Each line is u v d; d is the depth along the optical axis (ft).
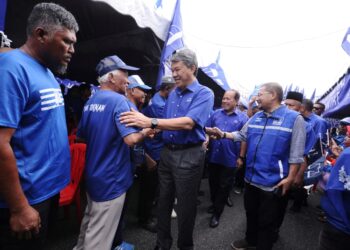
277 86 7.38
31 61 3.76
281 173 7.06
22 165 3.60
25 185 3.63
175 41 9.89
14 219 3.40
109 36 12.28
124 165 5.74
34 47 3.86
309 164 10.12
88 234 5.56
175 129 5.96
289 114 7.18
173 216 10.61
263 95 7.42
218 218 10.46
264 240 7.26
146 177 9.17
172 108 7.04
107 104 5.54
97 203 5.54
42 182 3.87
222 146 10.48
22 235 3.60
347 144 5.15
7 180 3.22
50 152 4.01
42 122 3.79
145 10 8.62
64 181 4.41
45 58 3.91
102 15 10.47
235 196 14.67
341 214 4.55
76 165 8.69
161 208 7.22
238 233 9.93
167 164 6.96
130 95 8.41
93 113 5.70
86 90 16.98
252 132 7.79
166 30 9.87
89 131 5.69
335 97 13.53
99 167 5.48
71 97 16.83
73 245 8.00
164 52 9.74
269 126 7.36
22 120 3.56
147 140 9.16
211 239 9.31
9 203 3.32
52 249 7.71
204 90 6.59
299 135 6.90
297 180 8.21
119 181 5.61
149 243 8.50
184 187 6.61
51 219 4.85
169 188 7.07
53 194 4.13
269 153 7.17
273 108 7.47
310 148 9.06
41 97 3.73
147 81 14.51
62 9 3.89
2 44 4.90
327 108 16.48
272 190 7.06
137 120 5.35
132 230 9.29
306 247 9.59
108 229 5.59
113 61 6.08
